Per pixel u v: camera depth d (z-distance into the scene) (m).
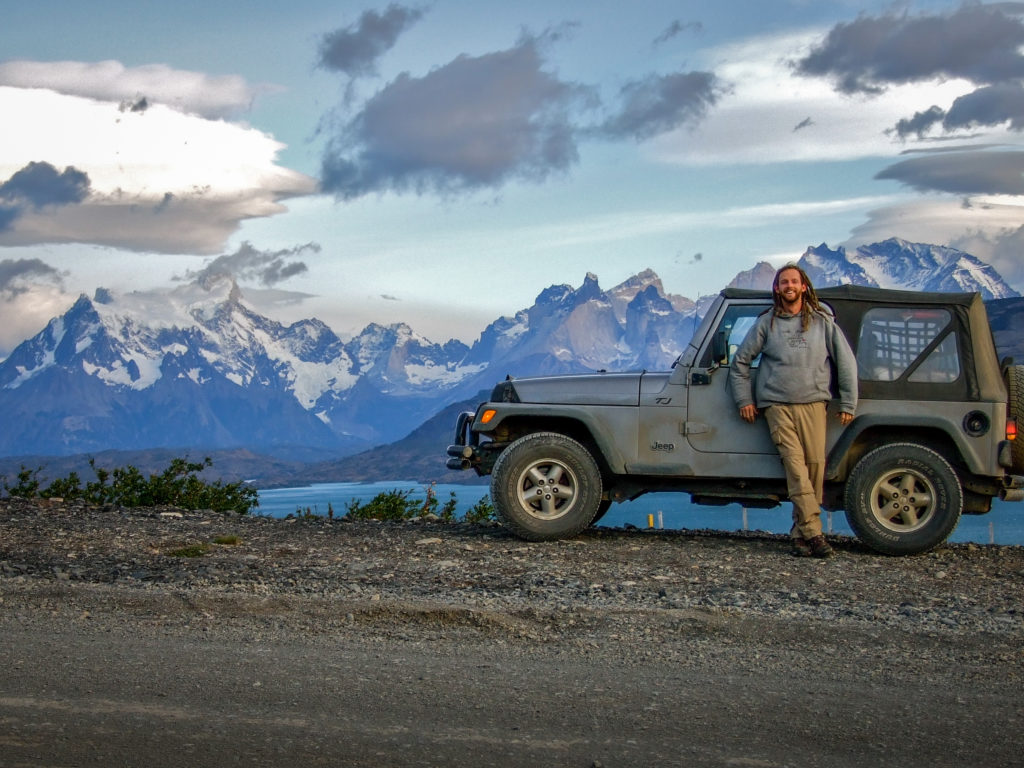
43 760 3.53
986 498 9.02
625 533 9.96
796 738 3.81
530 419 9.65
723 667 4.86
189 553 8.36
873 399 8.79
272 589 6.71
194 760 3.54
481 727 3.91
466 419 9.87
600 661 4.96
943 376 8.77
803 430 8.45
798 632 5.53
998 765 3.55
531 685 4.50
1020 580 7.47
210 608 6.11
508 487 9.20
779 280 8.45
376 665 4.83
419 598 6.40
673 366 9.39
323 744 3.71
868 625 5.70
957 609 6.25
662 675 4.70
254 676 4.60
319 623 5.77
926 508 8.70
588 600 6.36
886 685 4.55
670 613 5.86
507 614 5.82
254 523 10.62
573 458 9.22
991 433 8.68
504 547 8.86
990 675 4.73
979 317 8.82
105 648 5.13
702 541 9.41
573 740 3.77
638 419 9.16
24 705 4.13
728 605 6.25
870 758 3.61
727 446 8.98
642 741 3.76
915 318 8.84
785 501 9.21
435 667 4.81
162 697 4.26
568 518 9.20
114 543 8.96
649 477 9.28
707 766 3.52
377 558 8.21
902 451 8.71
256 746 3.68
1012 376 8.84
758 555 8.55
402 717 4.02
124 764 3.50
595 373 9.66
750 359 8.70
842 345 8.48
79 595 6.38
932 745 3.75
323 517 11.67
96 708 4.10
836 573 7.70
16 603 6.27
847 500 8.79
